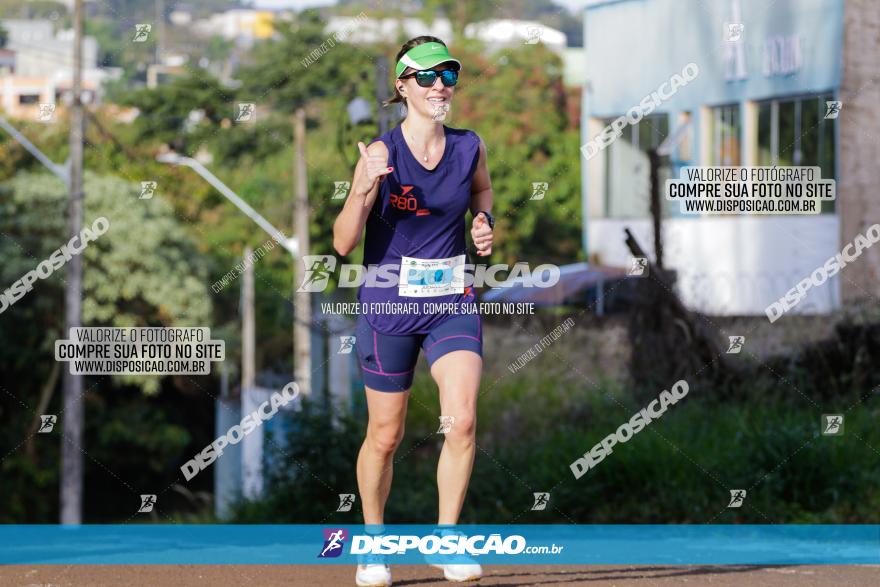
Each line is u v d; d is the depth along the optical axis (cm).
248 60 3788
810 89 1956
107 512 3753
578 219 3039
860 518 1398
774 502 1451
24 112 3812
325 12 3803
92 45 3850
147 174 3644
